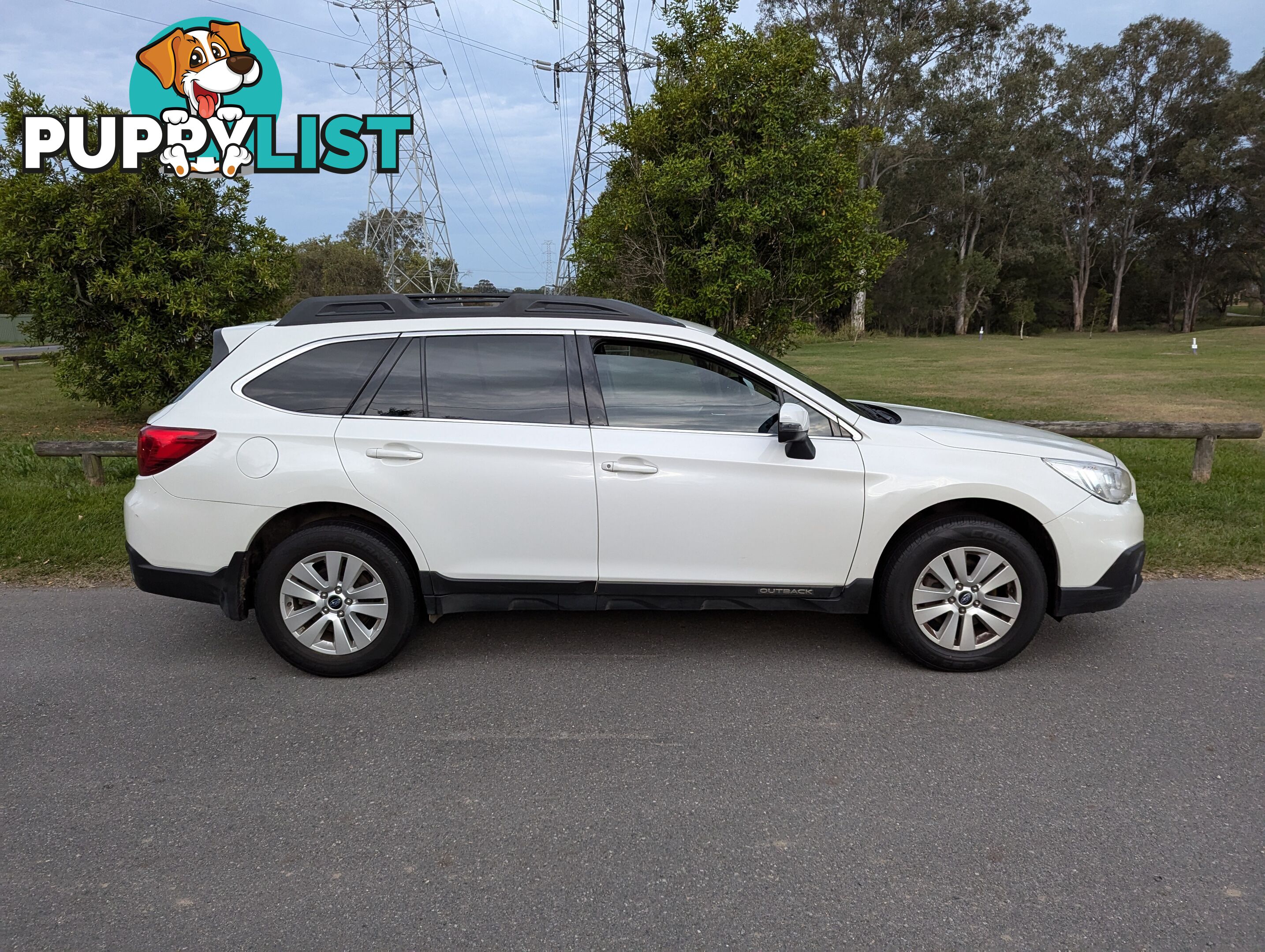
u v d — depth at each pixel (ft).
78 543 20.47
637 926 7.72
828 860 8.68
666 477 12.87
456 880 8.39
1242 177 208.95
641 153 31.60
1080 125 229.04
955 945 7.44
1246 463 29.68
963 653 13.21
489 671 13.53
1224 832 9.09
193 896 8.16
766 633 15.20
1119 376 74.74
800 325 31.65
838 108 31.45
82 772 10.48
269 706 12.34
